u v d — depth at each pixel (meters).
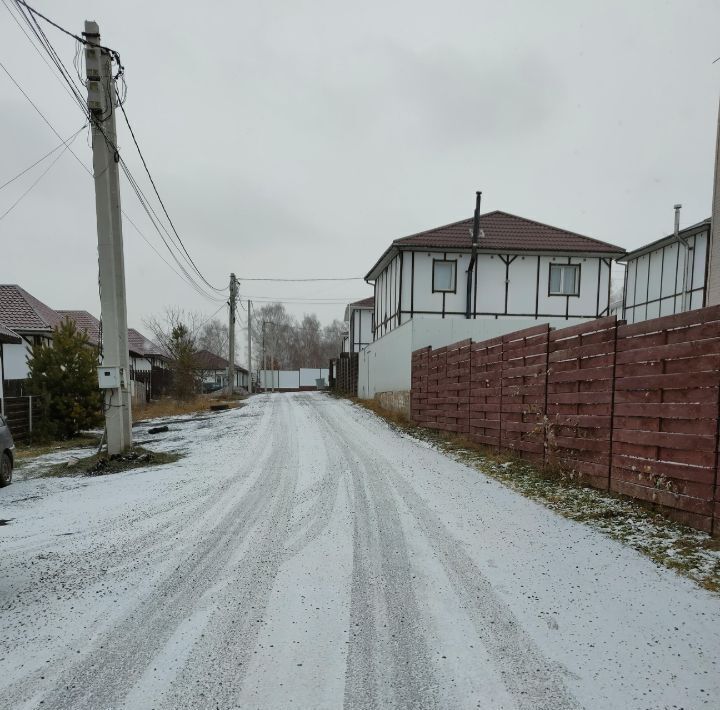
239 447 8.84
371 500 4.94
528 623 2.55
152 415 17.44
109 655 2.34
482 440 7.62
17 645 2.45
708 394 3.59
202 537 4.02
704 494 3.60
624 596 2.79
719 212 6.45
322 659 2.28
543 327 5.95
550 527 3.98
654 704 1.92
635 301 20.16
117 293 8.12
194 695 2.03
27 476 7.17
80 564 3.51
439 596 2.88
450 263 16.95
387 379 15.66
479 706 1.94
